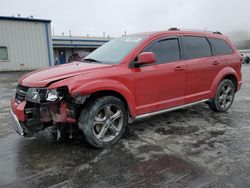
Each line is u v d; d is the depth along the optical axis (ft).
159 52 13.55
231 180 8.64
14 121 11.29
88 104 11.02
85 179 8.87
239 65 18.29
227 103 17.97
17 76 46.09
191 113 17.34
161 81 13.39
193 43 15.35
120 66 12.04
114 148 11.48
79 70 11.41
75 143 12.12
